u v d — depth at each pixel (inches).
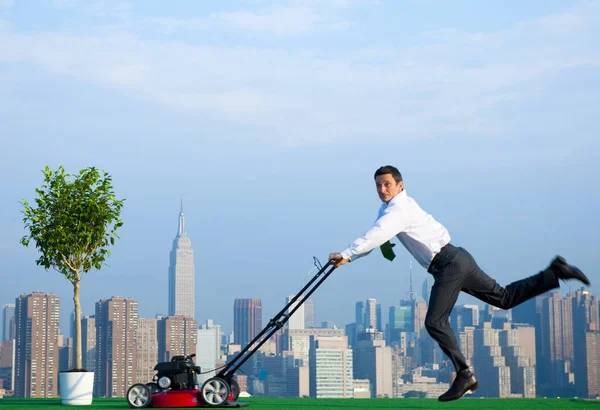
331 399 488.1
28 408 414.9
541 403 416.5
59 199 495.2
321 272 316.2
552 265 251.8
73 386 455.5
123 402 497.7
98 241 503.2
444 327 253.8
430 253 255.3
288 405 413.1
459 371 253.0
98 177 509.4
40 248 498.0
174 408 367.9
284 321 344.8
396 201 260.7
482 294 257.3
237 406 366.9
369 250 259.3
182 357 386.9
